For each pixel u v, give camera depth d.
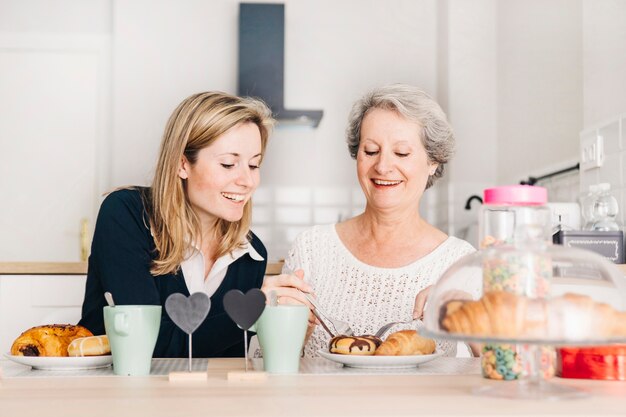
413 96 1.84
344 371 1.21
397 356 1.22
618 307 0.96
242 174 1.70
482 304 0.93
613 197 2.61
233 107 1.70
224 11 4.48
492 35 4.41
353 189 4.57
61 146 4.47
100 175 4.47
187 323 1.13
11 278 2.98
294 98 4.61
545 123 3.53
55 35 4.50
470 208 4.13
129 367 1.16
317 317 1.52
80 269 3.01
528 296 0.94
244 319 1.16
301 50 4.63
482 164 4.37
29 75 4.48
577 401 0.88
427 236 1.94
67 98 4.49
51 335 1.26
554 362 1.10
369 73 4.64
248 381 1.07
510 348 1.07
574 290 0.96
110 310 1.16
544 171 3.54
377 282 1.88
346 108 4.61
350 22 4.65
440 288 1.03
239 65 4.29
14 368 1.27
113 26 4.45
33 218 4.44
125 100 4.41
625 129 2.59
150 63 4.43
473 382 1.05
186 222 1.73
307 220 4.54
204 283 1.80
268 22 4.31
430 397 0.90
